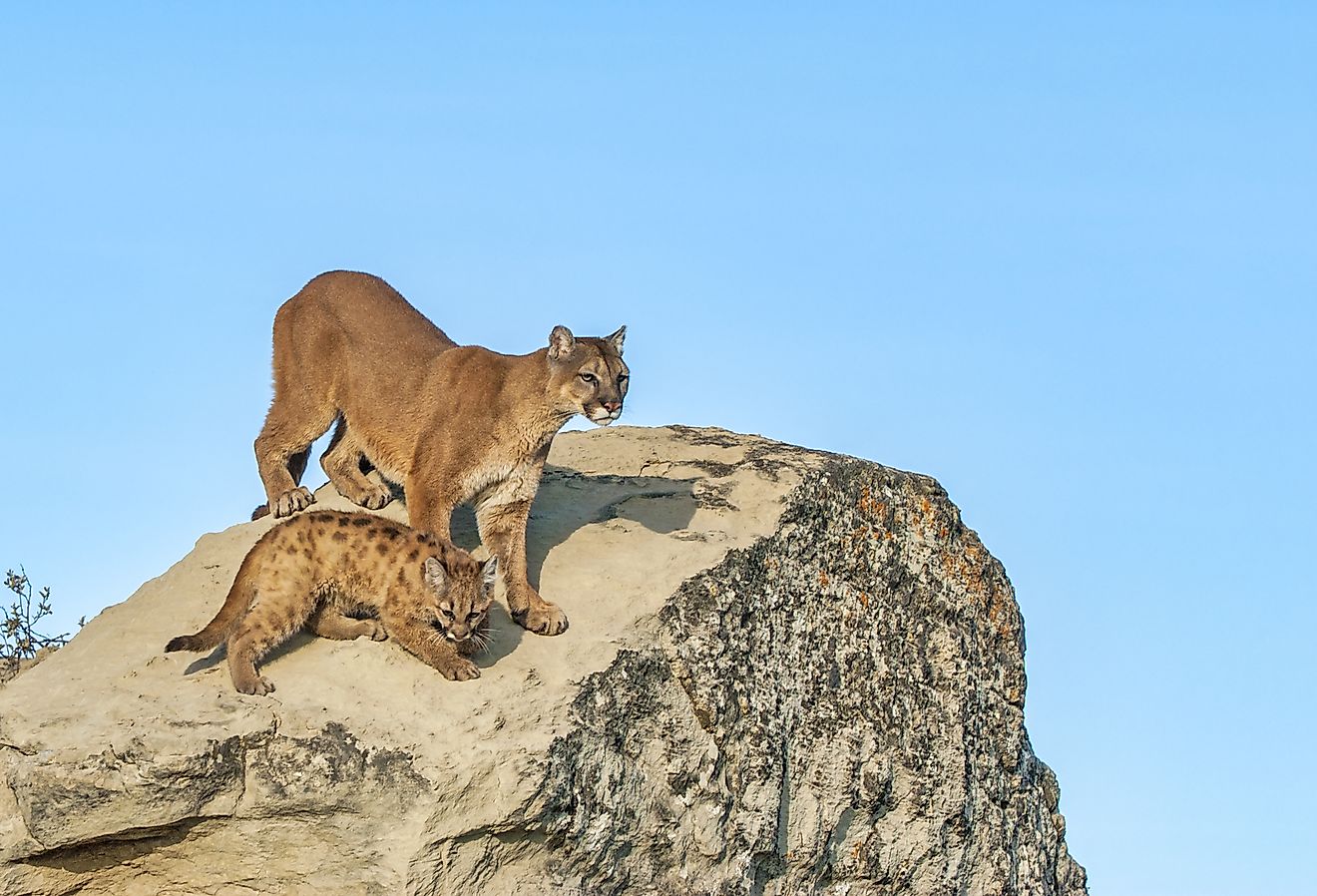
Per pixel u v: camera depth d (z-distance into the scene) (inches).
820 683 598.9
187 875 478.9
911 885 613.3
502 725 492.4
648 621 553.9
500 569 565.3
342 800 465.7
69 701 483.8
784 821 574.9
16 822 470.0
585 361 573.0
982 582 668.7
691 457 667.4
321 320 631.8
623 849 516.7
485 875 483.2
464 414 573.3
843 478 639.8
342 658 507.5
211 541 585.9
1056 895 690.2
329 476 643.5
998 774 652.7
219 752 464.4
